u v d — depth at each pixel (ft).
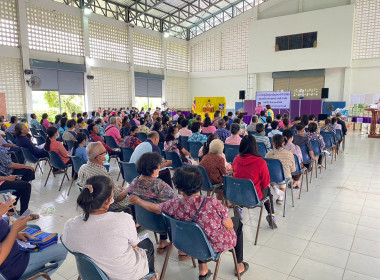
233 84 58.54
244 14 54.13
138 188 7.39
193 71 63.72
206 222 5.83
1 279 5.03
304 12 46.42
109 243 4.60
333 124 22.74
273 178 10.97
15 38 34.94
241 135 19.77
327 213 11.50
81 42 42.06
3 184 10.15
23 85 35.99
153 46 54.65
